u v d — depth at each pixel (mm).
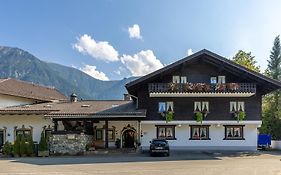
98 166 26375
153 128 41156
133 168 25219
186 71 41438
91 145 37750
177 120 40750
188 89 39531
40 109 41656
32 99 50688
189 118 40812
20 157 34875
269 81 39594
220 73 41406
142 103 41156
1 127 42531
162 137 41000
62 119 39188
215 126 41000
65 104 46188
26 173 22859
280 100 71312
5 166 26531
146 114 40625
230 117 40812
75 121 40281
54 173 22844
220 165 27156
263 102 72875
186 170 24250
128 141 42250
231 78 41438
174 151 39438
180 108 40969
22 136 40156
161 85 39781
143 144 41000
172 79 41281
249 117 40844
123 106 43562
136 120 39688
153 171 23734
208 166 26469
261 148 46188
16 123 42562
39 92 54188
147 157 33219
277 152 40719
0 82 48188
